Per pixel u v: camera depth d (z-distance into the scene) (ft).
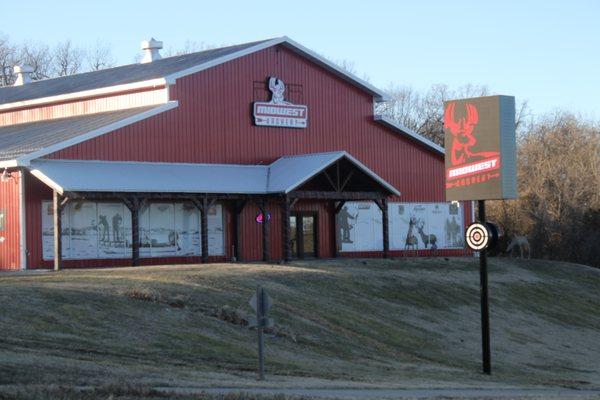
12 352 61.11
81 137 122.83
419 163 163.73
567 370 101.35
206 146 137.39
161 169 129.29
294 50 148.66
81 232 123.85
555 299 141.79
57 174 115.96
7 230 121.60
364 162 156.35
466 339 107.96
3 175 121.29
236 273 108.68
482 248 89.51
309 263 130.52
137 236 120.47
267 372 67.72
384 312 109.40
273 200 137.18
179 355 71.15
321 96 152.15
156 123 131.64
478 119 90.17
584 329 129.18
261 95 144.66
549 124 268.62
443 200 166.40
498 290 136.98
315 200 149.48
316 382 63.10
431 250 163.73
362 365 81.82
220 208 138.00
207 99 138.10
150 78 137.28
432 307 118.11
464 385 73.46
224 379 59.77
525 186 244.83
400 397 55.36
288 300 100.63
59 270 113.60
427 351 97.50
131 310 82.58
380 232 157.48
